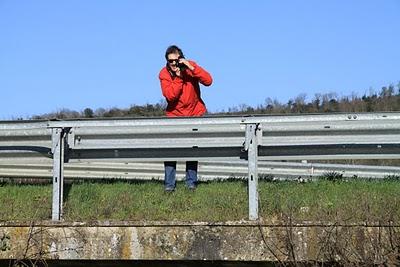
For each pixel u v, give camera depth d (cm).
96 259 710
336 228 692
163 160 818
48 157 817
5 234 713
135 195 823
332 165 1156
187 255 701
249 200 732
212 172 1134
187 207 780
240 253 697
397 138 783
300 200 769
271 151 814
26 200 810
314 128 780
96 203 796
